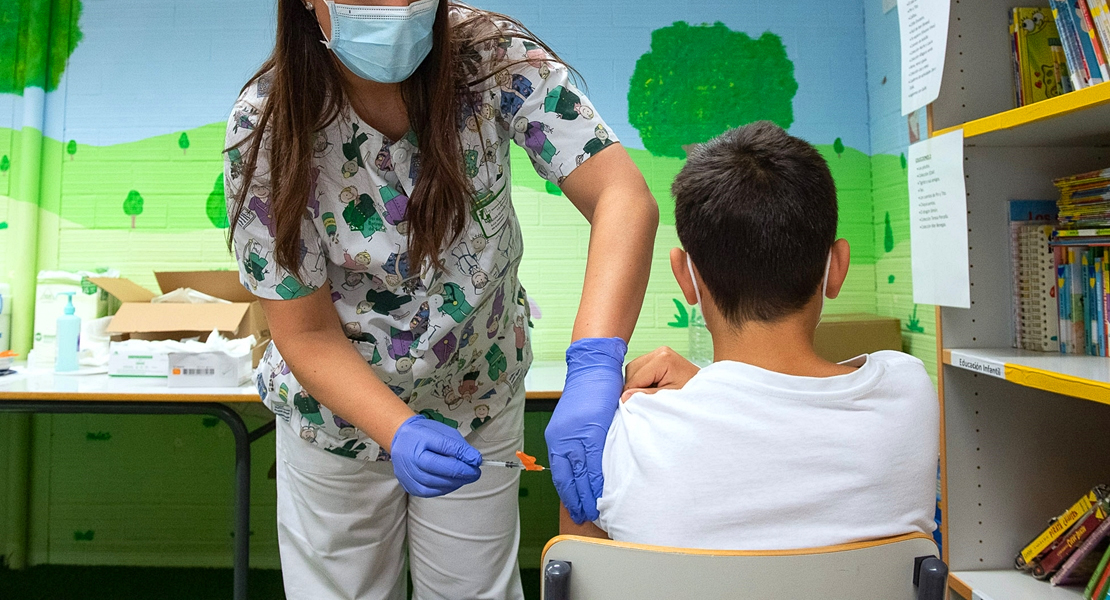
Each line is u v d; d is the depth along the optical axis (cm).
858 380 65
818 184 71
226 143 92
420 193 91
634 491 65
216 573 234
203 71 246
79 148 246
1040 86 130
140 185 245
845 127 247
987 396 134
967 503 134
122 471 242
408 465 86
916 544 60
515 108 96
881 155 239
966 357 124
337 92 90
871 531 61
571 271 246
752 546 61
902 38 142
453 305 102
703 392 66
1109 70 107
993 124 114
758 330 71
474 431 117
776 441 63
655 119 246
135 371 194
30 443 242
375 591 120
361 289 104
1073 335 124
